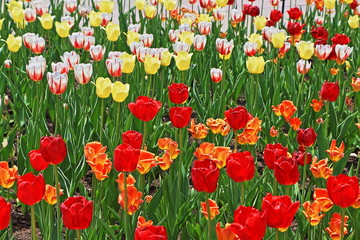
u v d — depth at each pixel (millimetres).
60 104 7180
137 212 4586
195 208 5723
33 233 4023
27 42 7570
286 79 8961
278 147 4234
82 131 6566
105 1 9383
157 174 6730
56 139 3885
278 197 3305
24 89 8250
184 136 6672
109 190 5566
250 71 7289
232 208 5074
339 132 7340
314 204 4281
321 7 11695
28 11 9117
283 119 7402
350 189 3664
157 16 11719
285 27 11555
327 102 7008
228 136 6871
